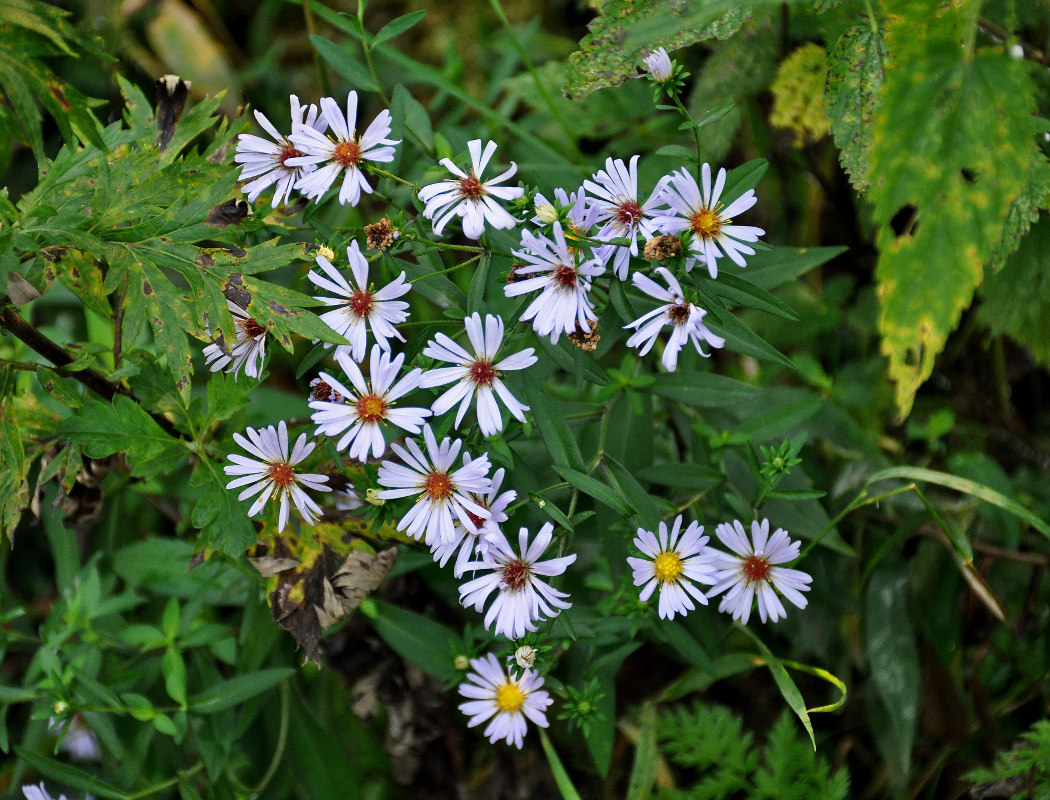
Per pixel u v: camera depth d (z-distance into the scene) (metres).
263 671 0.42
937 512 0.41
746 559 0.36
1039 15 0.41
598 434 0.40
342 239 0.35
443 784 0.45
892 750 0.44
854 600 0.44
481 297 0.34
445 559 0.34
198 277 0.33
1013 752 0.40
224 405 0.37
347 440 0.33
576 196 0.32
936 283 0.32
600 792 0.46
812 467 0.45
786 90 0.44
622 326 0.35
